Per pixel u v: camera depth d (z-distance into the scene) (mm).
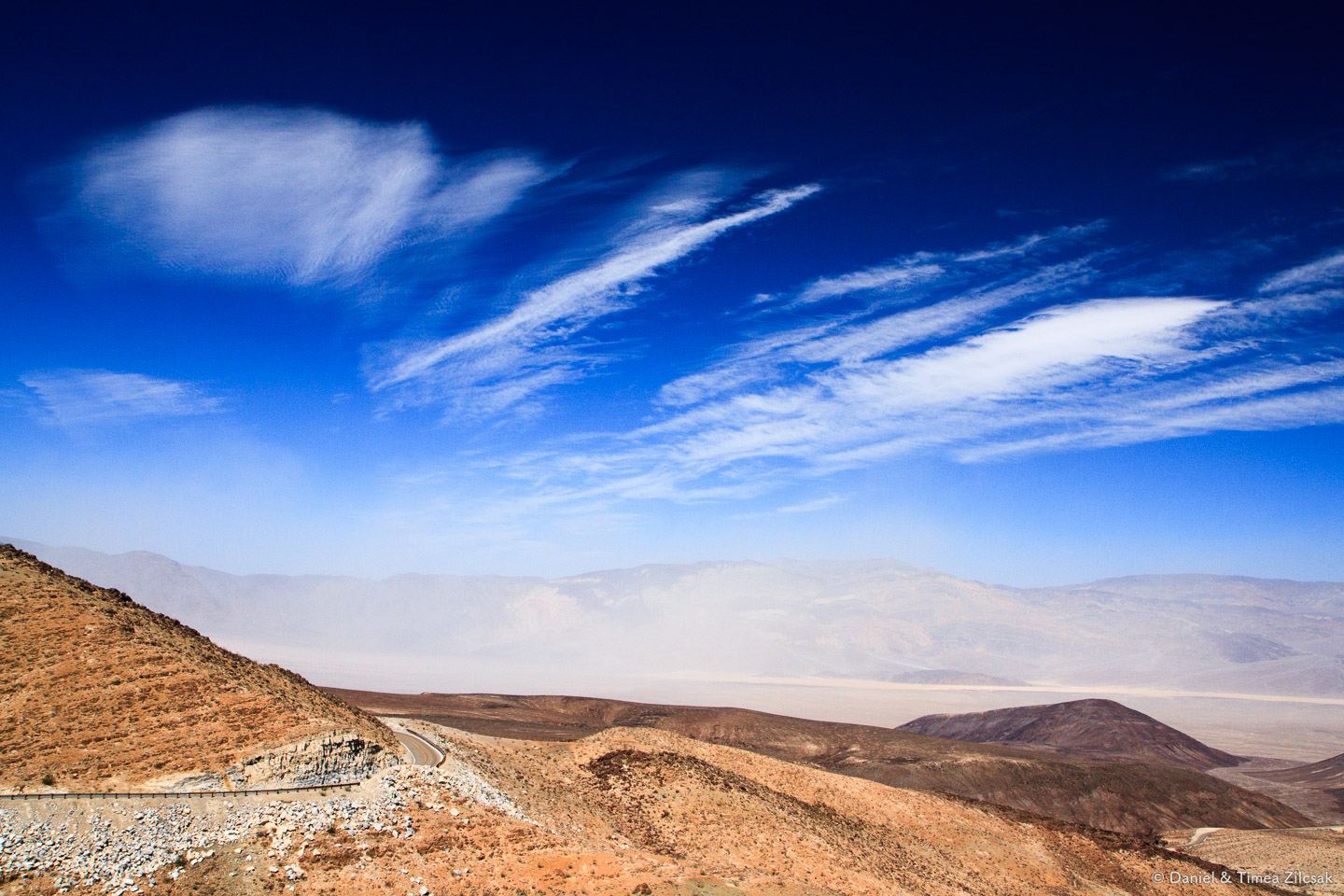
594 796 80812
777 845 75625
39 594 60875
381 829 52312
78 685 53375
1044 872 93062
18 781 45625
